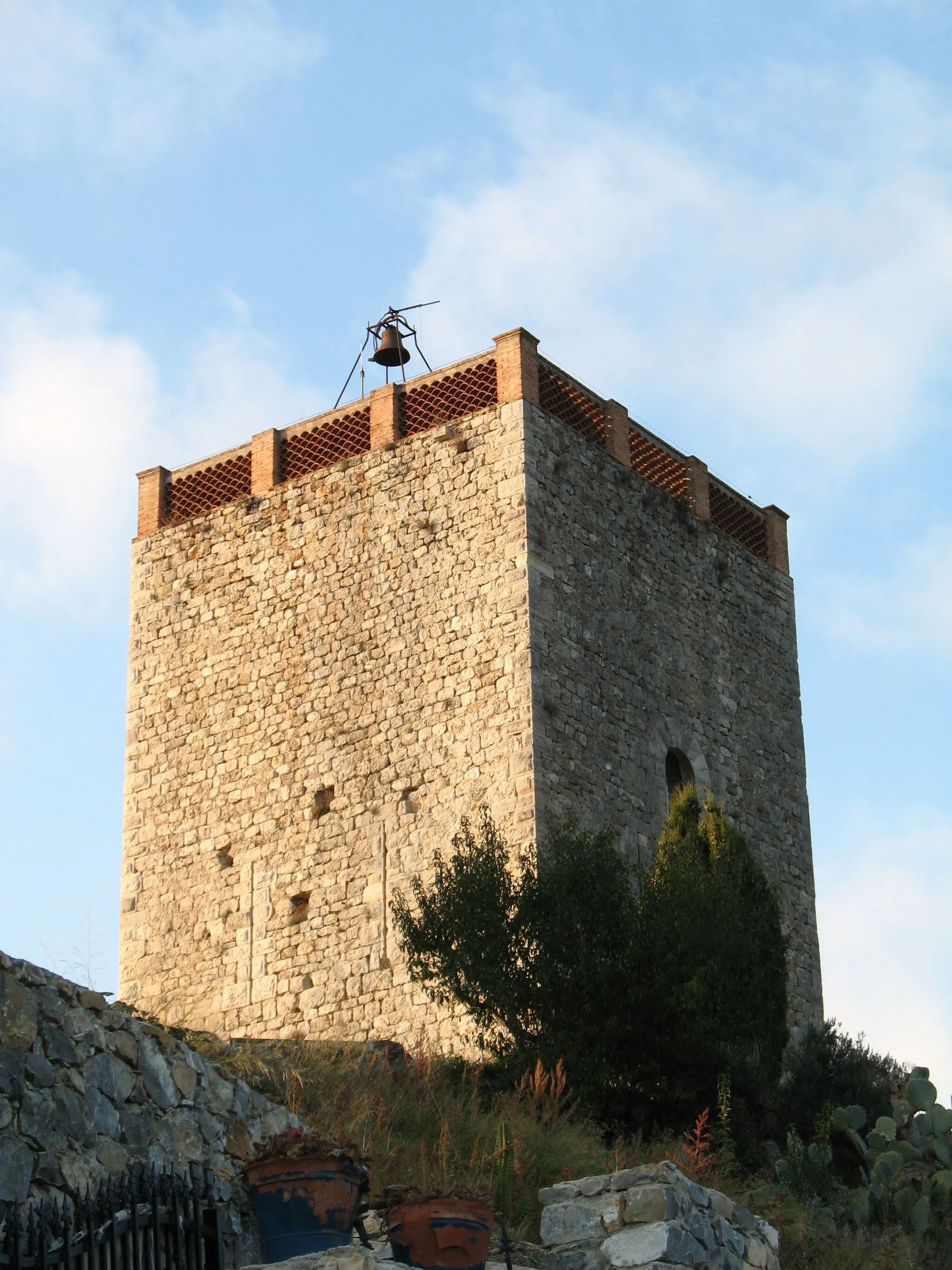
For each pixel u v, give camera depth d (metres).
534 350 35.12
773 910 30.30
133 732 37.00
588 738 33.22
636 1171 17.34
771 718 38.12
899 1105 28.06
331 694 34.84
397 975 32.16
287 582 36.16
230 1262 16.48
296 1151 15.66
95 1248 13.96
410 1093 24.39
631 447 37.09
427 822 32.84
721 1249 17.45
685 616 36.62
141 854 36.00
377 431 36.03
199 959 34.59
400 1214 15.75
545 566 33.56
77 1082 15.69
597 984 27.50
